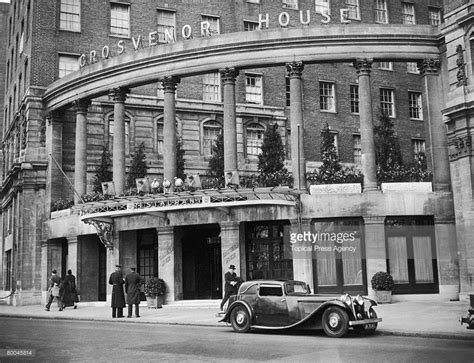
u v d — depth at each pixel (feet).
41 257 120.26
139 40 110.52
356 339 50.01
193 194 90.89
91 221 100.53
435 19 169.27
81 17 133.90
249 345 46.16
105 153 124.47
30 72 127.34
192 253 102.68
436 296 91.30
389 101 159.74
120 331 59.52
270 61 98.94
